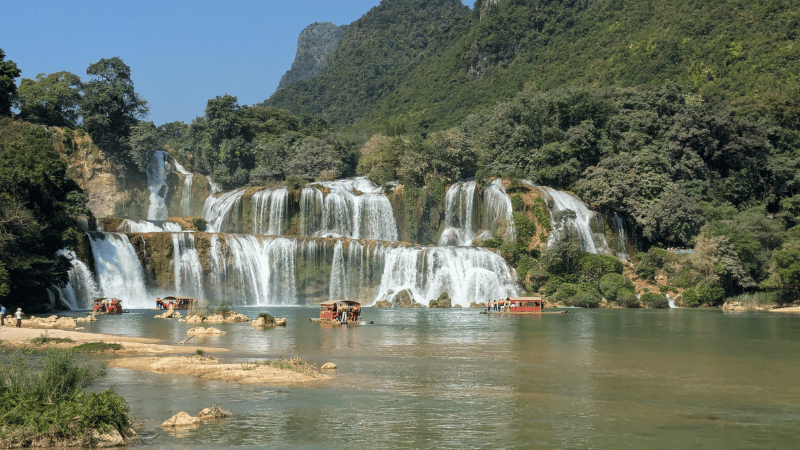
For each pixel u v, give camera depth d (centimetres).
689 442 2036
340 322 6006
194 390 2733
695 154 11219
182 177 13200
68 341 4062
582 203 10619
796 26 16800
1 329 4512
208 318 5984
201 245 8831
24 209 6538
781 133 12488
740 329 5628
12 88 9725
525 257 9569
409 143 12375
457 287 9125
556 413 2391
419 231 11244
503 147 12562
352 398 2612
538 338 4809
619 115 12394
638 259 10225
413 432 2128
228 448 1950
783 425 2239
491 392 2747
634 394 2723
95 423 1997
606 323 6241
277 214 10688
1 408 2041
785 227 10706
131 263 8431
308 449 1942
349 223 10912
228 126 13662
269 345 4200
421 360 3619
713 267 9012
